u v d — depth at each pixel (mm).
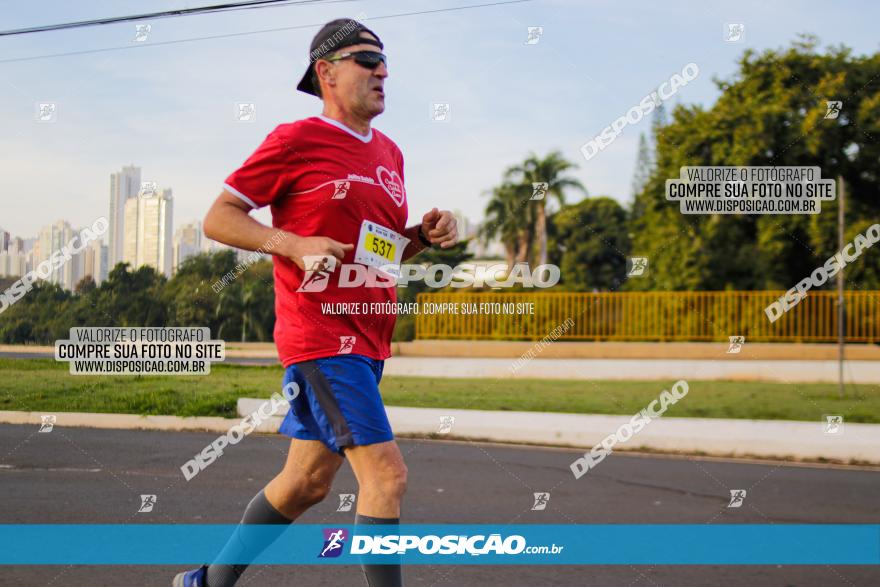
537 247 20062
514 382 12898
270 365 14758
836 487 5598
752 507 4918
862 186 15531
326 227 2426
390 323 2607
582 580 3389
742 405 9797
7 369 13266
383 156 2645
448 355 15820
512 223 19781
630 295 15453
